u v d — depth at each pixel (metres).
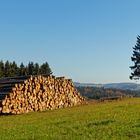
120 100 55.41
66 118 30.98
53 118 31.92
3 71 102.75
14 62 106.44
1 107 38.84
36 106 43.47
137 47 111.88
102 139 19.56
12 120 32.72
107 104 47.56
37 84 44.09
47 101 45.41
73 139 19.89
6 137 21.59
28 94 42.44
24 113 40.84
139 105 40.97
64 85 49.25
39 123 28.28
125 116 29.30
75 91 51.56
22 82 42.03
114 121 26.16
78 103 51.66
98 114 32.69
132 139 19.31
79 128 23.75
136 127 22.94
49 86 46.09
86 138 20.05
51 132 22.86
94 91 124.88
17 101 40.78
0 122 31.34
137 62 111.94
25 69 110.19
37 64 114.31
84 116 31.69
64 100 48.78
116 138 19.75
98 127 23.66
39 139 20.38
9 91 40.28
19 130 24.53
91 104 51.16
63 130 23.38
